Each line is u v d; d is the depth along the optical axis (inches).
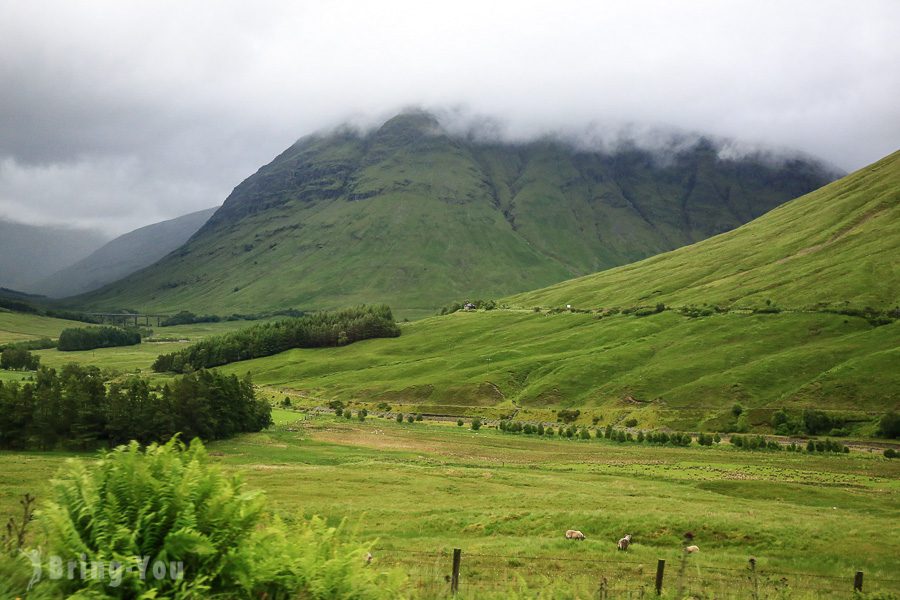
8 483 2234.3
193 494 342.0
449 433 5620.1
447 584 716.7
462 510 1844.2
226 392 4761.3
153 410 4205.2
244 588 327.3
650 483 3080.7
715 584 1002.1
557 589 704.4
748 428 5698.8
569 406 6811.0
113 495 335.0
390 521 1686.8
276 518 394.9
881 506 2568.9
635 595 802.8
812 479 3479.3
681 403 6343.5
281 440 4692.4
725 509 2034.9
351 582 363.3
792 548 1397.6
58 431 3966.5
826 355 6766.7
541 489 2632.9
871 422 5497.1
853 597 916.6
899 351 6392.7
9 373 7677.2
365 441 4877.0
